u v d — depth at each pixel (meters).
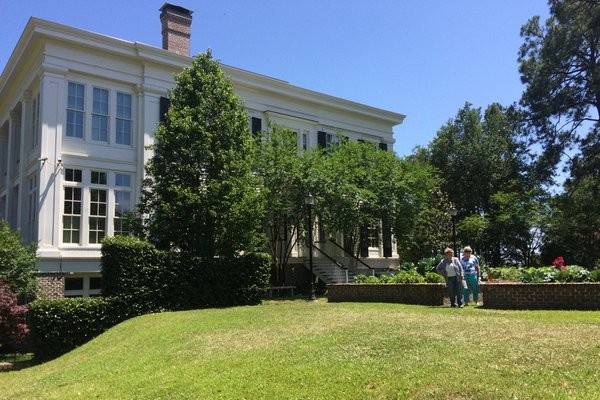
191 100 20.91
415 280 17.55
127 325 15.04
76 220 22.67
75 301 16.08
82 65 23.38
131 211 22.23
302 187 25.17
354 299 18.59
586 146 37.88
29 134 24.75
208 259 19.02
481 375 6.61
